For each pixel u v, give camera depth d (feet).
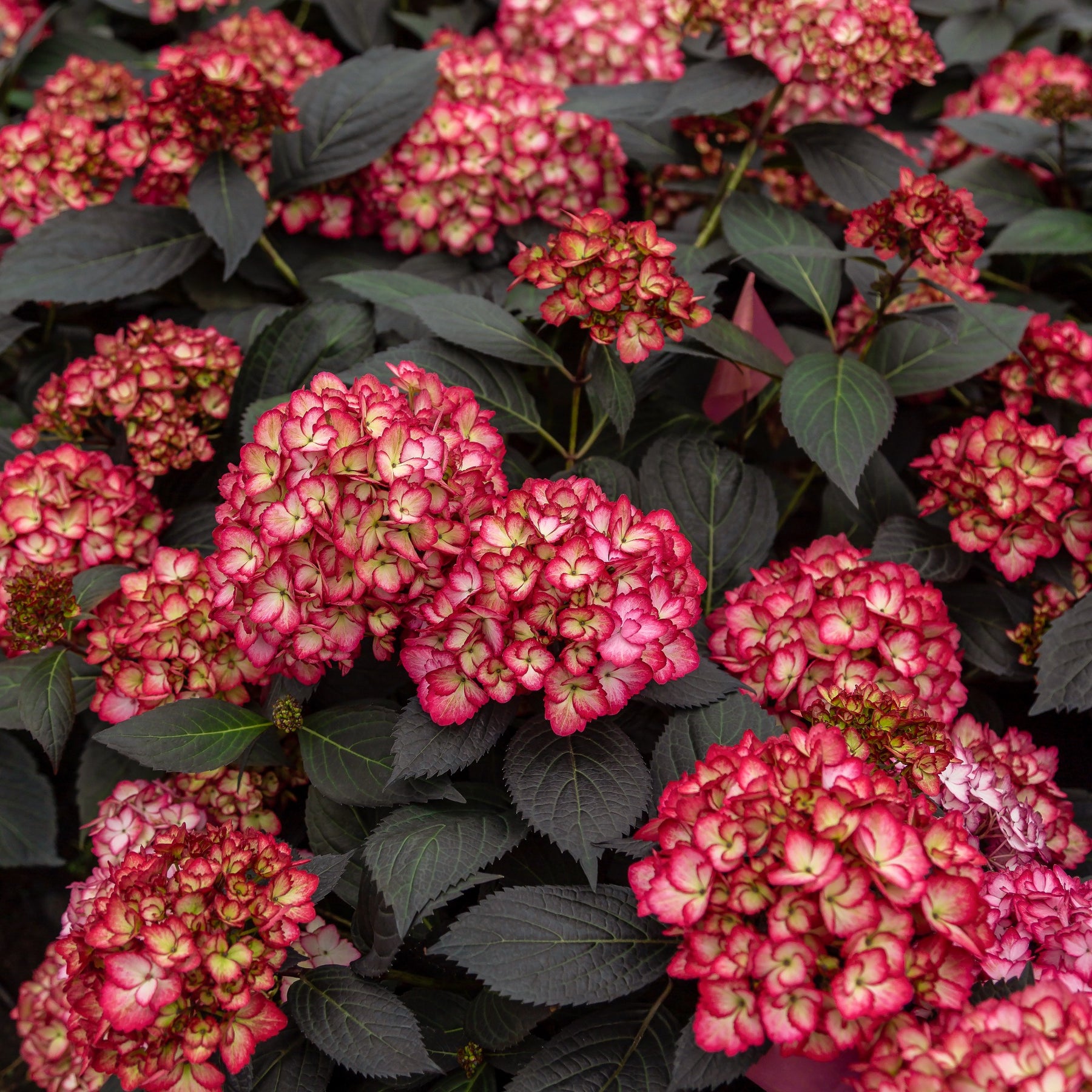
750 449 3.56
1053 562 2.97
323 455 2.40
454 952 2.35
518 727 2.62
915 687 2.64
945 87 4.41
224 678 2.75
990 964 2.29
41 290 3.40
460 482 2.46
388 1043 2.40
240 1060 2.27
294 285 3.68
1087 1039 2.09
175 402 3.18
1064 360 3.15
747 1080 2.60
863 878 2.13
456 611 2.40
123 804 2.87
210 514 3.26
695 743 2.56
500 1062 2.57
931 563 3.04
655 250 2.65
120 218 3.53
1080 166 3.82
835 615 2.63
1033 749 2.84
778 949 2.13
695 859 2.22
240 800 2.91
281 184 3.59
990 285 4.03
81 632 3.02
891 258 3.43
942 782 2.60
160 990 2.23
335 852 2.71
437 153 3.53
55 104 3.80
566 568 2.39
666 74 3.89
